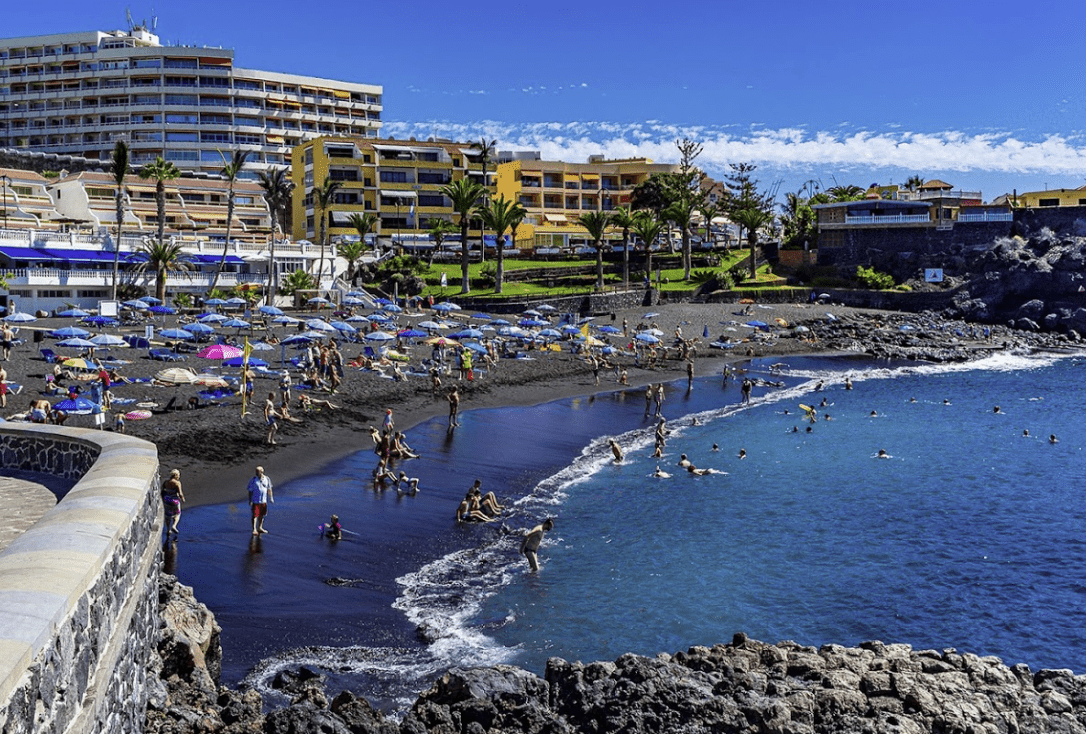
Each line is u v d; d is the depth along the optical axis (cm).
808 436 5378
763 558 3119
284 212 13462
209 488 3459
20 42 15738
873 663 1939
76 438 1639
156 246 8575
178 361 5838
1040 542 3369
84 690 877
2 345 5491
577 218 15438
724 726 1638
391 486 3728
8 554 923
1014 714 1739
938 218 12375
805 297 12081
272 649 2125
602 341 8631
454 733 1658
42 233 8306
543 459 4462
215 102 15575
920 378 8062
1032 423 5891
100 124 15362
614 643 2347
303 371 5806
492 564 2889
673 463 4522
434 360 6569
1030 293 11331
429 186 13338
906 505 3869
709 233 14775
